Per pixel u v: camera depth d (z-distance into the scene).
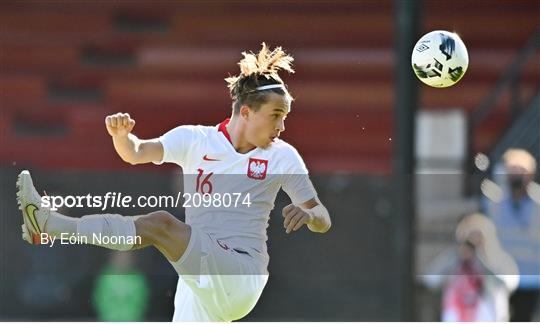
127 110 56.69
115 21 58.19
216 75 57.03
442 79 20.12
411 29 33.53
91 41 57.81
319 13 56.88
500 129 52.75
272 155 20.25
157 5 57.84
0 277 39.00
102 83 57.00
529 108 48.25
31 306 38.75
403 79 33.66
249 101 19.95
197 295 19.89
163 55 57.28
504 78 49.09
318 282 36.16
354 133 54.94
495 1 56.28
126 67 57.34
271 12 57.31
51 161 55.28
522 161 33.84
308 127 54.94
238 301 19.97
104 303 38.44
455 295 32.69
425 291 33.81
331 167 54.44
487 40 56.09
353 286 35.88
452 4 56.41
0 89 56.62
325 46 56.38
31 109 56.31
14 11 58.06
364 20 56.56
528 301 33.31
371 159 54.53
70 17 58.06
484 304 32.50
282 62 20.09
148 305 37.75
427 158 36.56
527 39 56.00
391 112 55.03
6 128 55.91
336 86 55.50
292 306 36.31
